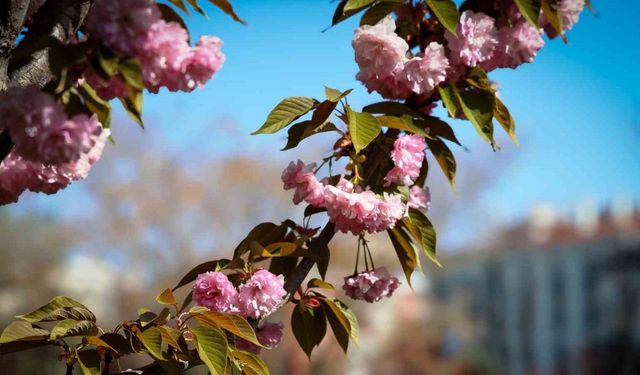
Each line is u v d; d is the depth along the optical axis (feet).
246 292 5.13
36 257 42.63
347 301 40.16
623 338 50.14
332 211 5.26
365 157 5.34
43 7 4.55
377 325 41.65
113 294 43.37
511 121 5.57
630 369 49.21
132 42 4.34
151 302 42.88
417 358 43.52
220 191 42.88
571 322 51.13
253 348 5.39
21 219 42.57
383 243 31.14
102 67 4.34
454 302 47.88
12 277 42.04
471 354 47.67
